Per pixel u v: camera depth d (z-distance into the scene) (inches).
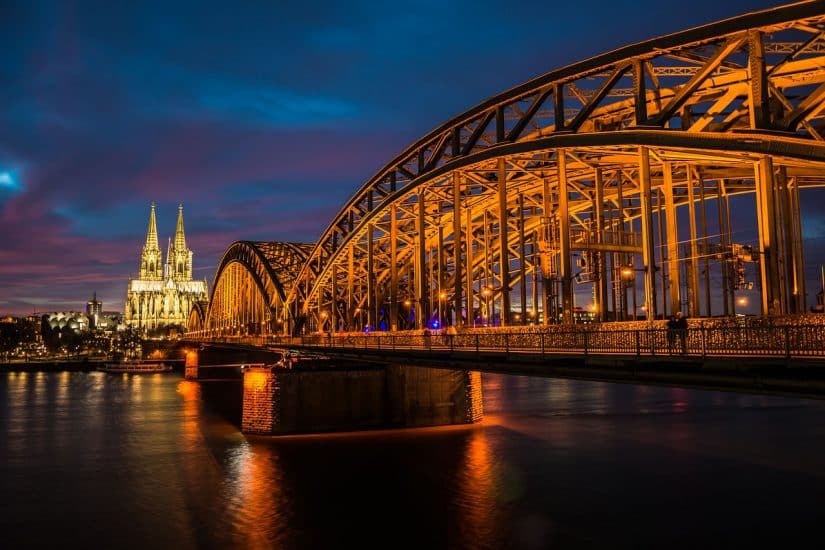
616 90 1603.1
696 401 3617.1
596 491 1705.2
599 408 3353.8
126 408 3892.7
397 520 1524.4
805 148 1101.1
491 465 2020.2
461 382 2819.9
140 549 1363.2
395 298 2576.3
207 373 7199.8
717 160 1397.6
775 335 866.8
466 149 2060.8
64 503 1688.0
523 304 2253.9
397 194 2559.1
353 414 2662.4
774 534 1362.0
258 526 1499.8
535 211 2770.7
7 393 5211.6
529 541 1363.2
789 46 1256.8
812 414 2992.1
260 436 2583.7
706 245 1630.2
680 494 1658.5
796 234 1599.4
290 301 4379.9
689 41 1291.8
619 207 1801.2
